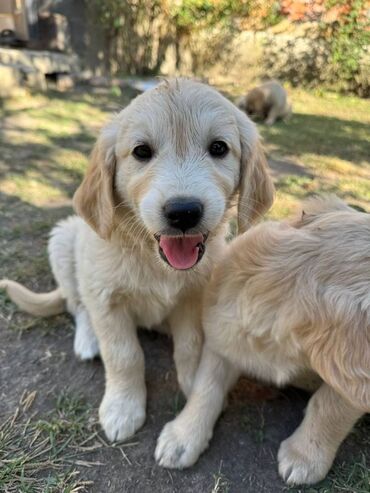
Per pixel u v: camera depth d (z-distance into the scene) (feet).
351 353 0.89
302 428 1.09
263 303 0.99
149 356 1.40
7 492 1.00
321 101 4.81
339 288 0.92
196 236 1.06
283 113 3.96
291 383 1.24
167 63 5.62
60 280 1.40
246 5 5.28
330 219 1.02
